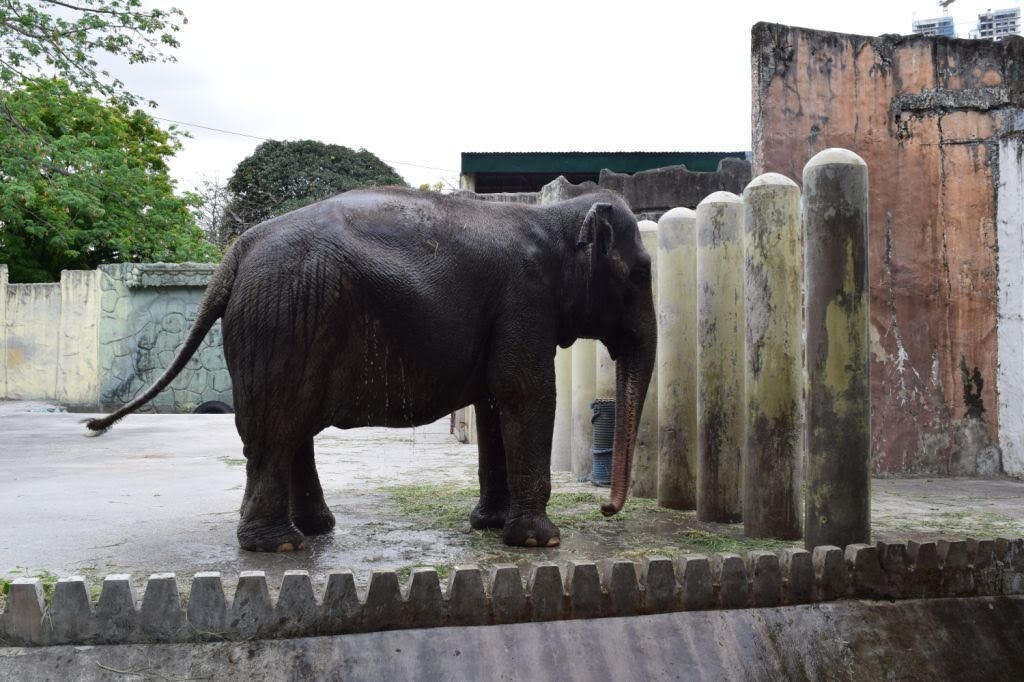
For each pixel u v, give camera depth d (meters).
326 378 3.82
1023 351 7.03
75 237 20.02
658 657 3.29
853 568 3.72
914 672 3.55
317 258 3.78
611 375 6.00
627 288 4.50
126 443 9.23
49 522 4.61
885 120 7.05
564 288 4.37
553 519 4.88
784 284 4.38
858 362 3.93
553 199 7.97
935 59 7.11
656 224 6.00
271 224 3.94
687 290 5.25
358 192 4.18
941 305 7.07
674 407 5.24
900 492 6.14
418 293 3.90
